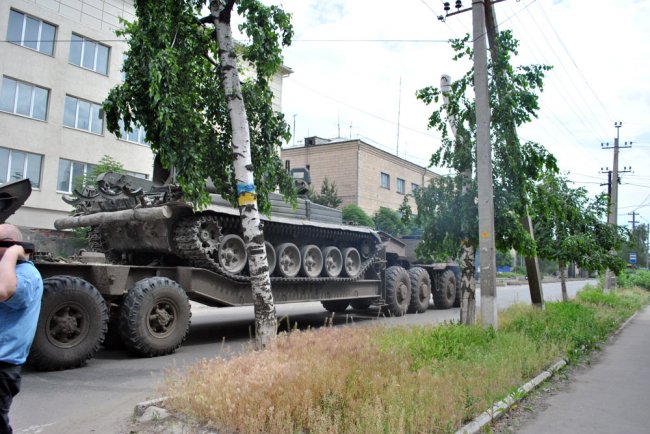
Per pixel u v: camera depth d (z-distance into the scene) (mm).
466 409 4824
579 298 18500
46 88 22781
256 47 7762
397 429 4008
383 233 14602
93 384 6297
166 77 6785
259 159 8375
